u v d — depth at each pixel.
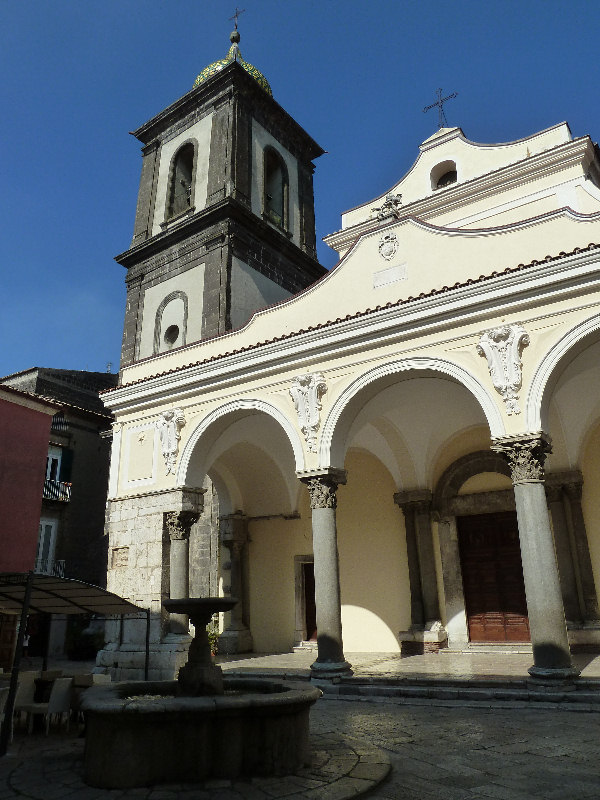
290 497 19.33
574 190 16.92
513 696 9.79
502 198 18.30
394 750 7.17
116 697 6.63
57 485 27.84
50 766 6.99
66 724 9.88
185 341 22.48
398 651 16.80
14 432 17.75
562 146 17.17
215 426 15.80
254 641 19.12
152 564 15.57
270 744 6.17
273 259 24.83
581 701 9.28
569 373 12.30
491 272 12.63
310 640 18.59
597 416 14.93
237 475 19.83
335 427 13.31
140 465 16.72
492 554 16.41
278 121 28.05
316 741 7.57
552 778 5.98
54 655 24.64
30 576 9.03
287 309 15.55
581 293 11.12
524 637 15.52
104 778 5.95
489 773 6.19
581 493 15.27
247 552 19.92
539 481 10.85
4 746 7.92
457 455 17.08
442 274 13.30
